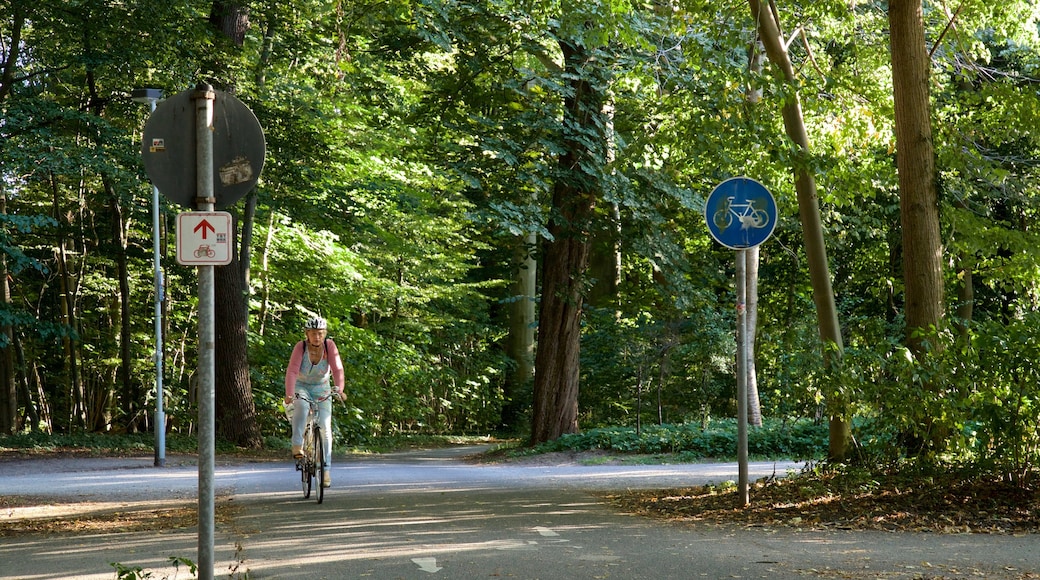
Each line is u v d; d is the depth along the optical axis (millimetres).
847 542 7824
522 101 20375
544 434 22969
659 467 17938
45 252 32344
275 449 26484
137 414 29375
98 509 11680
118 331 32062
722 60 13680
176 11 21156
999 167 14664
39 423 30297
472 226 37125
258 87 23984
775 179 19109
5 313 22859
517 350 39281
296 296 34594
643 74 19094
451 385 41844
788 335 12742
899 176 12141
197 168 5469
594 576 6461
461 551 7480
